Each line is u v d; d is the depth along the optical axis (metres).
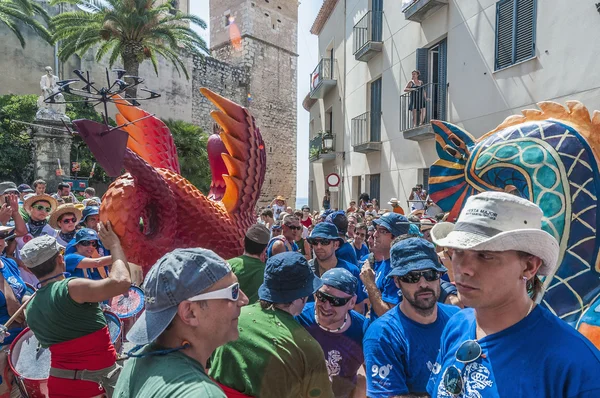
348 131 16.91
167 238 3.81
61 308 2.80
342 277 2.54
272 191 36.84
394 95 12.68
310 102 24.23
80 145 22.02
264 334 2.01
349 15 16.80
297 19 38.88
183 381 1.26
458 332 1.67
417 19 11.03
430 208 8.49
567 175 2.82
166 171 4.12
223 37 36.09
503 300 1.43
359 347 2.61
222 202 4.52
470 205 1.51
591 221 2.73
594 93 6.54
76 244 4.50
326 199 18.48
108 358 3.00
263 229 3.45
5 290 3.60
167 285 1.38
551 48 7.32
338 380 2.51
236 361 1.97
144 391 1.29
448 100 10.05
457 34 9.72
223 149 5.03
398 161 12.45
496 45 8.50
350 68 16.62
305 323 2.62
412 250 2.34
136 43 18.83
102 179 23.06
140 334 1.40
